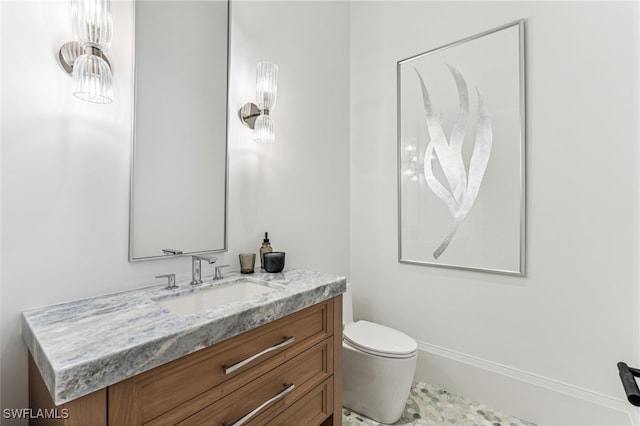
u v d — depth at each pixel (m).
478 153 1.89
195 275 1.31
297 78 1.98
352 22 2.51
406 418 1.72
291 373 1.17
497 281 1.83
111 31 0.97
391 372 1.60
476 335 1.91
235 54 1.58
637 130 1.44
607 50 1.51
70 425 0.62
